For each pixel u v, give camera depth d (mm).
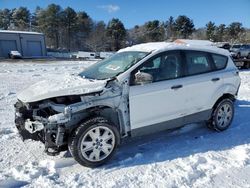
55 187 3742
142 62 4746
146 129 4852
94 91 4207
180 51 5262
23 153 4785
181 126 5738
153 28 105062
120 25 93812
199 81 5391
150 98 4758
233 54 22891
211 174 4113
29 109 4281
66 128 4160
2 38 46344
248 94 9992
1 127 6082
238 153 4801
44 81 4875
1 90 10531
